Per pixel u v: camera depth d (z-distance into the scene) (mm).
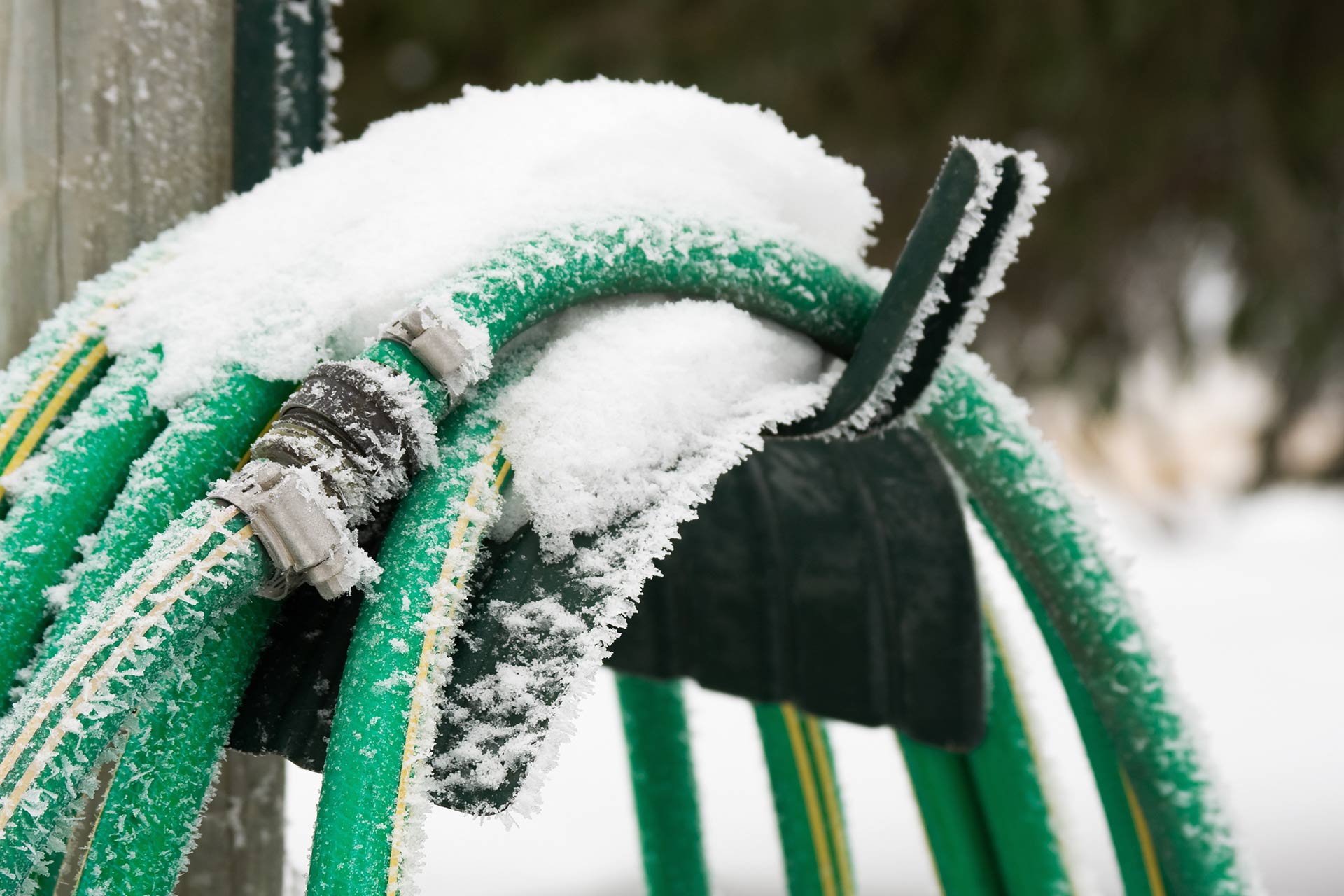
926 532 1036
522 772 901
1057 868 1079
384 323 937
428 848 2182
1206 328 5316
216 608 895
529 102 979
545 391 931
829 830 1187
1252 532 6828
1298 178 4598
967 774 1094
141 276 976
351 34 4602
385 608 902
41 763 879
